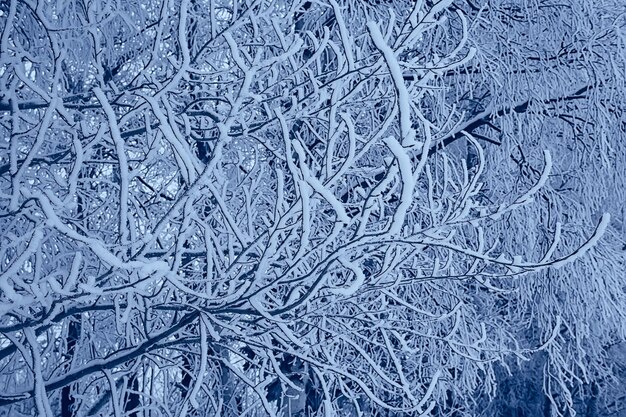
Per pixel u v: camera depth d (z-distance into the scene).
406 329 3.13
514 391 10.78
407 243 2.52
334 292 2.16
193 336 2.82
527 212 6.79
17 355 3.88
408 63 3.00
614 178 6.95
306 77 4.00
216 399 4.98
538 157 7.03
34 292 2.07
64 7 3.50
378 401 2.79
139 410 3.42
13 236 2.46
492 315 7.52
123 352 2.69
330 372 2.93
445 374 6.77
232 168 4.70
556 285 7.14
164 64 4.06
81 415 3.39
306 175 1.97
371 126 5.06
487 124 7.05
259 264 2.35
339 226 2.14
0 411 3.43
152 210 4.18
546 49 6.86
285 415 5.97
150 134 2.65
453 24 6.68
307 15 6.13
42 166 3.56
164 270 1.99
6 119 3.34
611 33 6.74
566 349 8.55
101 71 3.11
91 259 3.67
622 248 7.62
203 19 4.20
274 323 2.49
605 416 11.45
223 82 3.19
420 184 6.00
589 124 6.85
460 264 6.52
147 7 4.46
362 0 5.99
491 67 6.44
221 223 3.15
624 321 7.02
